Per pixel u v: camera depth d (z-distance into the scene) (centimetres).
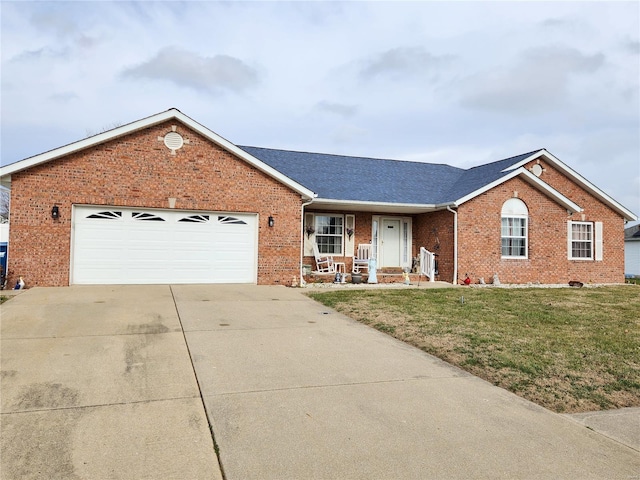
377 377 542
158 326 760
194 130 1300
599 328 838
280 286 1348
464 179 1923
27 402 432
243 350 636
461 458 350
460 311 978
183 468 323
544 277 1736
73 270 1212
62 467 318
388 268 1838
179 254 1305
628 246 3145
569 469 338
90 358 574
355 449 359
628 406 475
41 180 1177
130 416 409
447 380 539
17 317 799
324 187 1656
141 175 1256
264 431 386
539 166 1841
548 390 511
